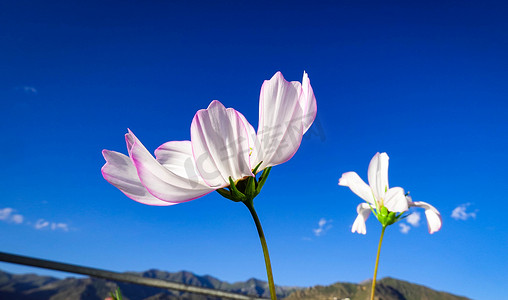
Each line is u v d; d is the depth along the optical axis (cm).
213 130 13
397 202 28
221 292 58
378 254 27
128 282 57
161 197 13
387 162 31
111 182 13
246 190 13
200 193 13
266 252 12
